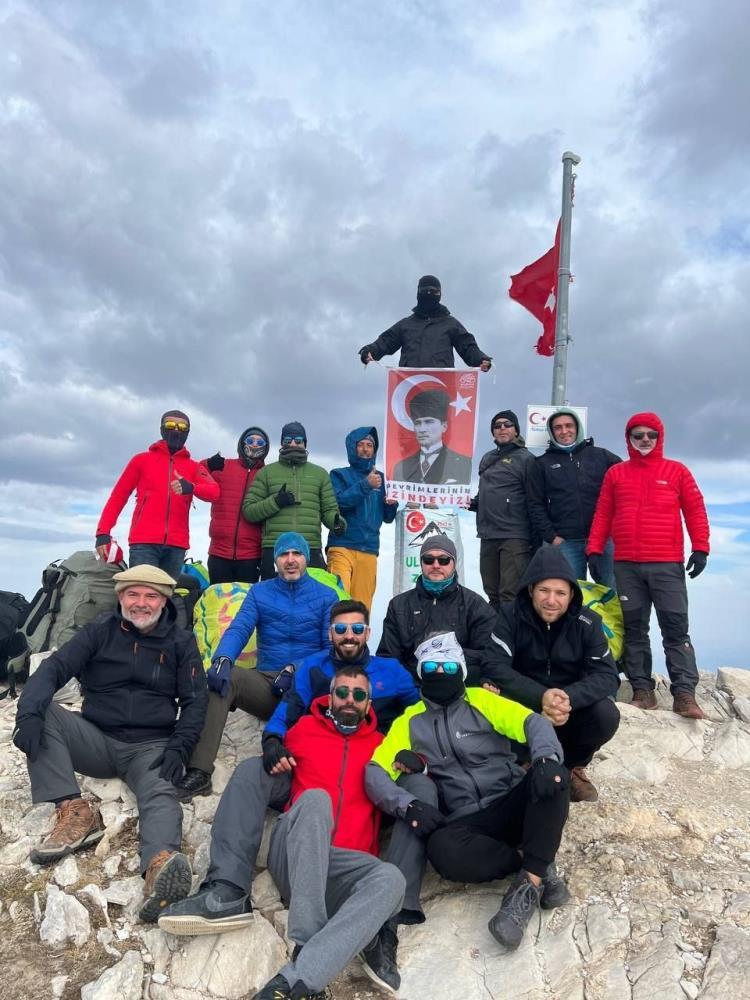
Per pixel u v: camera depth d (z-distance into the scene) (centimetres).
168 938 272
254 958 263
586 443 510
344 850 270
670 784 384
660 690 501
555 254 662
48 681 319
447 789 298
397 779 298
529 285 703
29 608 529
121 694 336
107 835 318
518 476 525
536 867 266
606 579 512
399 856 279
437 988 255
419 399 602
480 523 536
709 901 282
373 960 256
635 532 459
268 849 300
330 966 238
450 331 609
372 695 337
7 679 538
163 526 495
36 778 314
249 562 543
